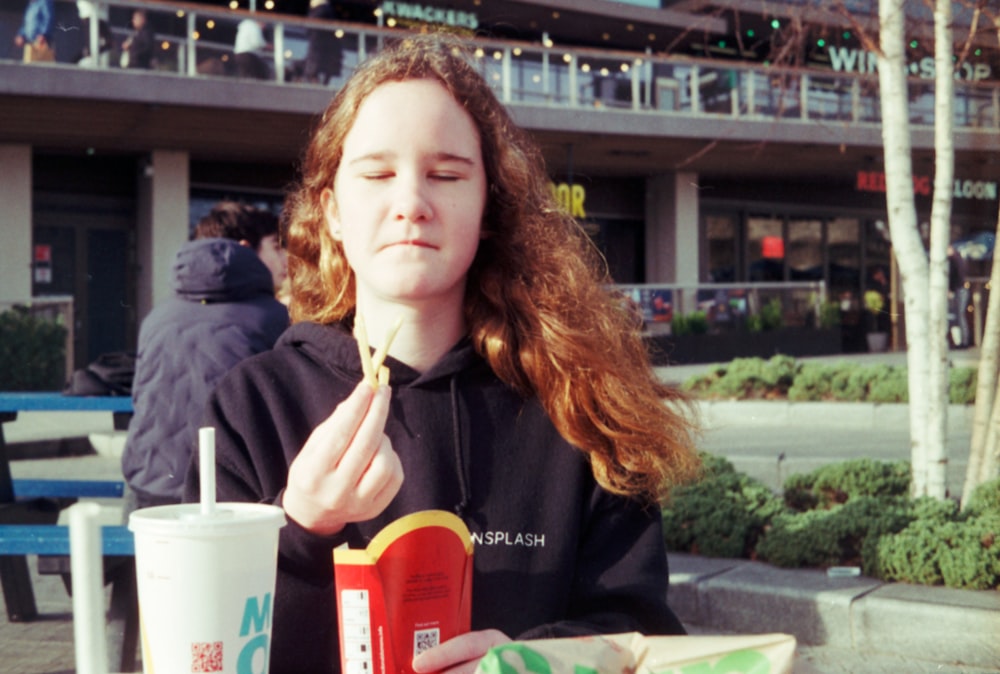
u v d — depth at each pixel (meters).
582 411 1.72
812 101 22.77
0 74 16.45
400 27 23.02
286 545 1.34
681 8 26.95
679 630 1.67
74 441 10.90
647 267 28.12
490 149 1.69
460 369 1.75
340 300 1.87
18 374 15.96
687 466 1.81
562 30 26.55
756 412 12.11
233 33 17.97
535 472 1.72
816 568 5.21
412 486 1.70
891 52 6.23
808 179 29.08
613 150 23.89
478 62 1.73
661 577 1.70
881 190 27.75
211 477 1.11
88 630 0.81
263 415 1.75
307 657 1.45
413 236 1.57
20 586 5.17
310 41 18.48
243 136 20.11
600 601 1.66
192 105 17.64
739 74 22.69
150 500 3.62
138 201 21.69
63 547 3.81
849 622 4.65
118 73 17.14
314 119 2.14
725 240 28.91
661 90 22.45
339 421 1.23
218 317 3.65
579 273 1.86
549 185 2.06
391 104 1.57
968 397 5.82
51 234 21.12
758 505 5.73
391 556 1.19
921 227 13.40
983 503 5.16
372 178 1.58
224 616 1.05
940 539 4.90
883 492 6.42
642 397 1.77
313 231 1.92
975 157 5.18
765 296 24.02
